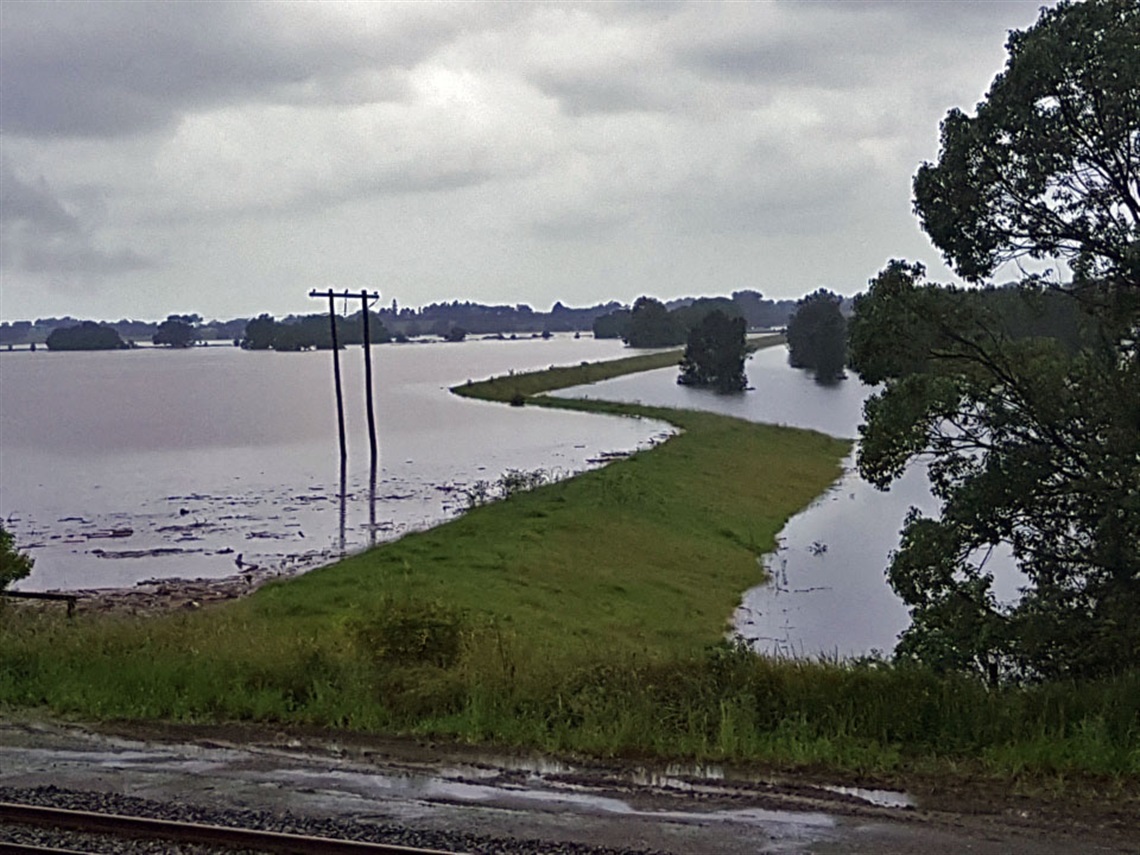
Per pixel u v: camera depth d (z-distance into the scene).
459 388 122.19
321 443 73.62
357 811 10.02
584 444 69.25
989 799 10.21
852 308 18.45
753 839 9.30
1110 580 16.77
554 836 9.38
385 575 28.95
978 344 17.56
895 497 52.28
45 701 13.76
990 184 16.97
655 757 11.58
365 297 61.66
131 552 37.12
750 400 105.06
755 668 13.53
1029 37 16.45
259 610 24.64
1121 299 16.64
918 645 17.06
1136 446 16.31
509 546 33.19
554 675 13.63
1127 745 11.18
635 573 33.28
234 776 11.04
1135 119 15.81
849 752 11.33
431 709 13.16
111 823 9.59
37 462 65.44
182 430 84.88
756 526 43.56
